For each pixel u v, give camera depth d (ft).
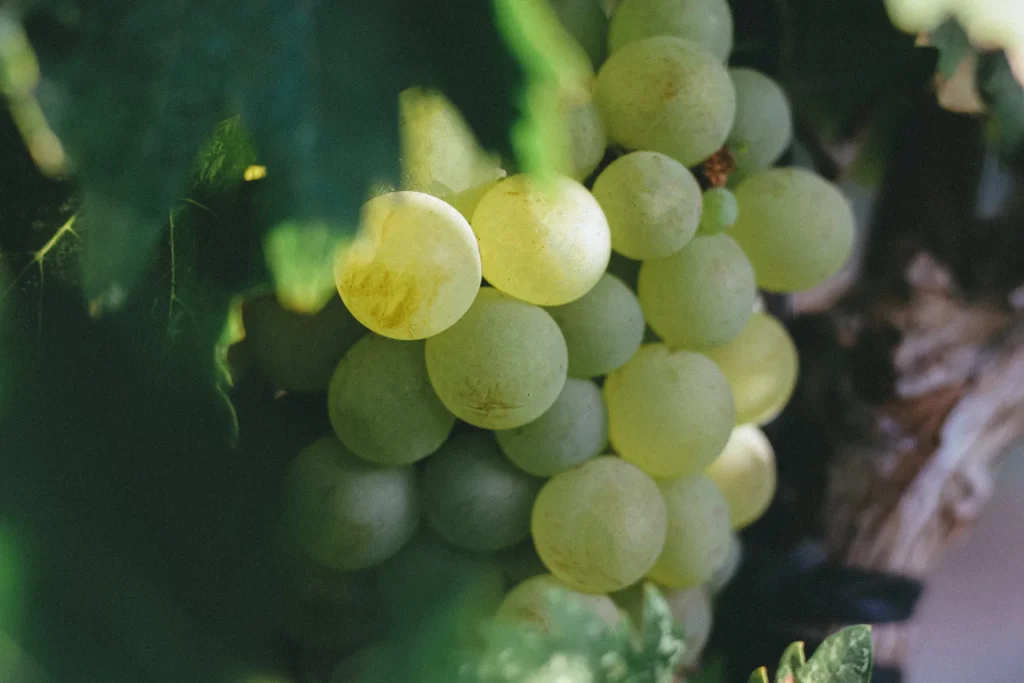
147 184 0.43
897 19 0.69
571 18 0.57
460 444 0.58
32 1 0.43
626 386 0.59
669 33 0.58
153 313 0.51
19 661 0.47
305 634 0.55
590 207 0.53
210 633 0.50
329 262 0.44
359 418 0.54
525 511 0.57
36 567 0.48
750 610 0.70
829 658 0.52
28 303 0.50
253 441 0.55
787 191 0.62
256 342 0.56
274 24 0.44
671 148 0.57
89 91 0.43
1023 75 0.69
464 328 0.53
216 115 0.43
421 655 0.54
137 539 0.50
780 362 0.64
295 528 0.54
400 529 0.56
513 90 0.46
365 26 0.45
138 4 0.43
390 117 0.45
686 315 0.59
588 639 0.52
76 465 0.50
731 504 0.65
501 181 0.52
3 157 0.49
